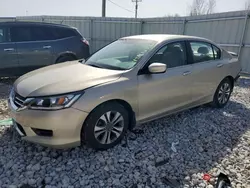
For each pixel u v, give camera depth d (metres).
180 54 3.62
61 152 2.80
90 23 13.35
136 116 3.09
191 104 3.91
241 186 2.39
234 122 4.00
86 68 3.15
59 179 2.37
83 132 2.65
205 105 4.77
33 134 2.55
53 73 2.99
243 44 8.71
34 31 6.06
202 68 3.90
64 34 6.52
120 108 2.88
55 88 2.52
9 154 2.74
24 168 2.51
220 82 4.42
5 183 2.29
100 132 2.76
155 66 2.97
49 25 6.32
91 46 13.62
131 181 2.39
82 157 2.72
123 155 2.80
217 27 9.55
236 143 3.29
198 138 3.37
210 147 3.14
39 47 6.07
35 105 2.46
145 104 3.13
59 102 2.43
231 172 2.62
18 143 2.97
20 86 2.78
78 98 2.49
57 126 2.44
